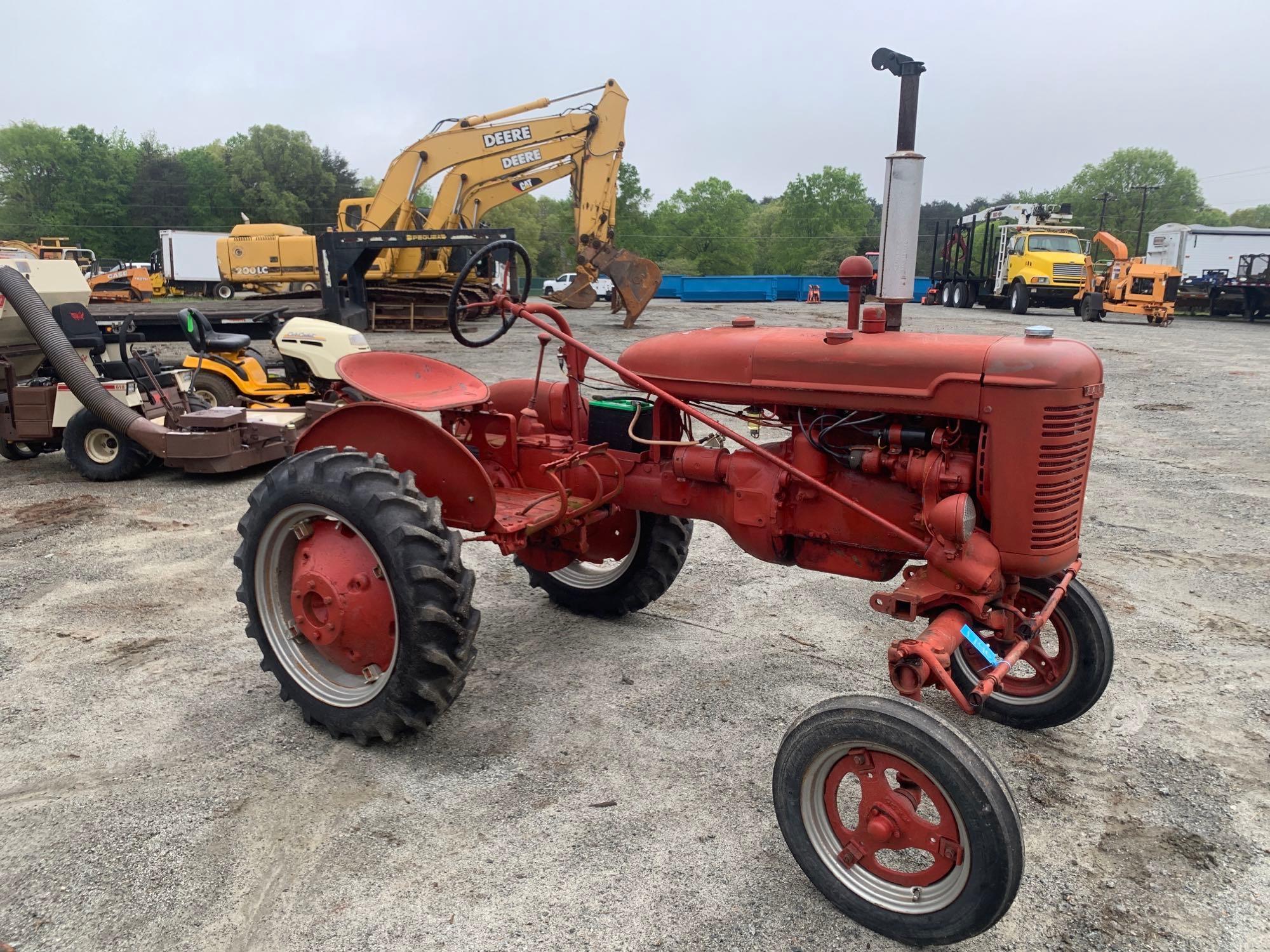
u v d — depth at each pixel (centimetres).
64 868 238
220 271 2284
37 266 687
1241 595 443
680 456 315
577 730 315
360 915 222
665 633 404
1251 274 2452
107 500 602
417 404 339
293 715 321
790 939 219
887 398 260
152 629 394
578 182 1791
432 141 1734
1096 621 297
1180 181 8169
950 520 241
